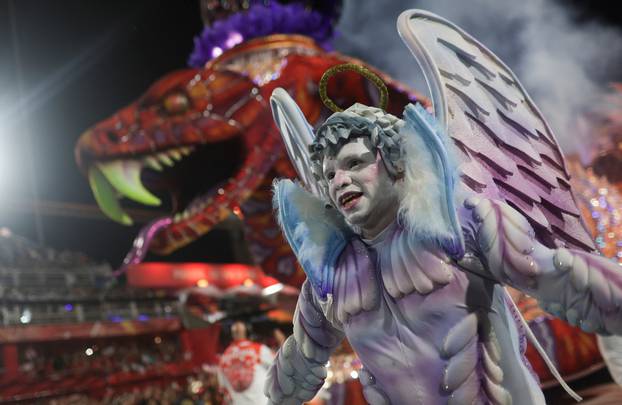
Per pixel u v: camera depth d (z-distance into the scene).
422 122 1.55
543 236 1.75
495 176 1.73
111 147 5.51
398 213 1.57
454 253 1.48
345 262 1.68
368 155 1.60
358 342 1.64
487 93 1.82
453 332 1.52
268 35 5.84
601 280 1.37
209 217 5.54
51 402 10.86
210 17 6.51
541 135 1.84
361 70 1.80
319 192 1.91
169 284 13.07
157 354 13.50
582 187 5.56
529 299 5.19
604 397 5.17
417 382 1.55
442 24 1.85
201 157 5.96
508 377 1.55
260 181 5.48
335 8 6.35
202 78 5.55
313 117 5.41
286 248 6.05
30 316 12.51
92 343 13.05
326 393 5.39
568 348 5.55
